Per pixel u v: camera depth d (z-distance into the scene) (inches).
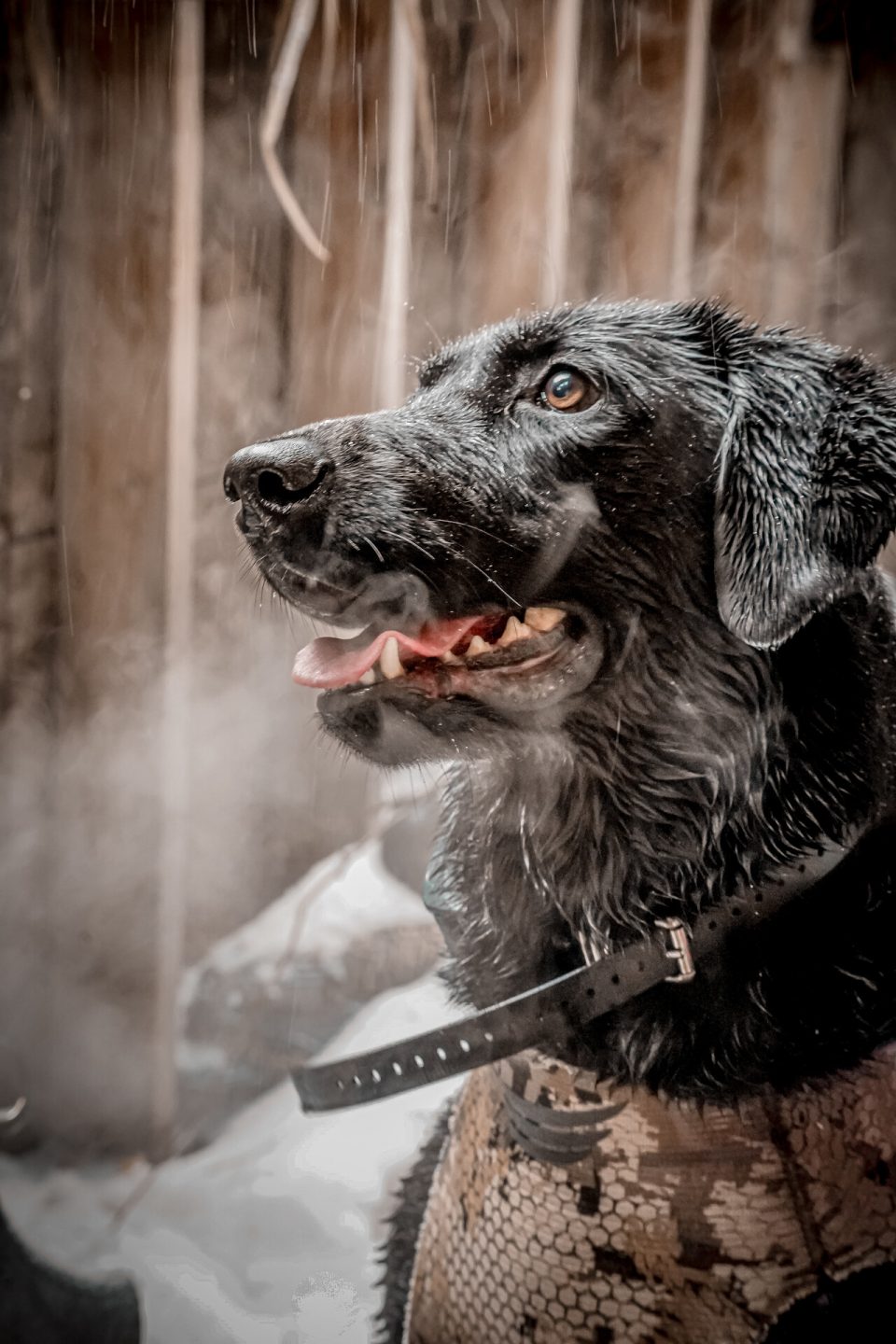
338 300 90.6
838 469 49.9
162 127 83.6
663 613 51.5
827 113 99.4
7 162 85.5
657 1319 46.9
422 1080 49.7
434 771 92.2
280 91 77.4
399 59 87.5
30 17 83.1
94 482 87.8
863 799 51.1
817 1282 46.1
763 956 49.7
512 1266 49.3
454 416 52.1
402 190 88.8
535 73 89.9
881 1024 49.6
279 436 51.8
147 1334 64.4
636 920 52.8
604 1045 49.4
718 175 99.3
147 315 85.4
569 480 50.8
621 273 96.7
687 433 51.1
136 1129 88.0
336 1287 67.3
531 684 51.6
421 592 50.3
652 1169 47.8
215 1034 90.2
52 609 89.7
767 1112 47.9
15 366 86.7
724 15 97.1
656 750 52.4
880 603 52.9
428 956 90.5
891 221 103.5
